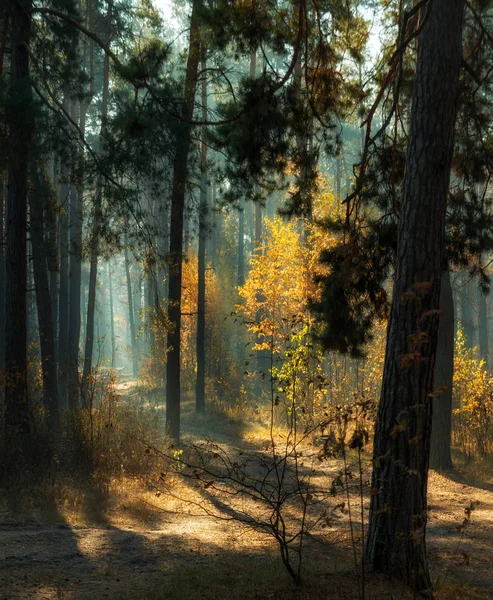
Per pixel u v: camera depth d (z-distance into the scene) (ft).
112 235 50.85
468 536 30.96
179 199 53.52
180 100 45.19
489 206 35.60
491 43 29.86
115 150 46.83
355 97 33.35
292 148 32.78
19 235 45.60
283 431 64.08
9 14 46.50
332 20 32.12
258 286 76.28
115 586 20.99
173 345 56.24
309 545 27.99
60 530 28.30
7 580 21.08
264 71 30.91
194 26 45.57
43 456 39.75
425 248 20.81
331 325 34.99
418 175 21.12
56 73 50.65
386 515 20.56
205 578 21.40
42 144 46.47
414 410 20.22
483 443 54.75
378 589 19.49
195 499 38.58
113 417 48.98
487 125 33.94
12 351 44.98
